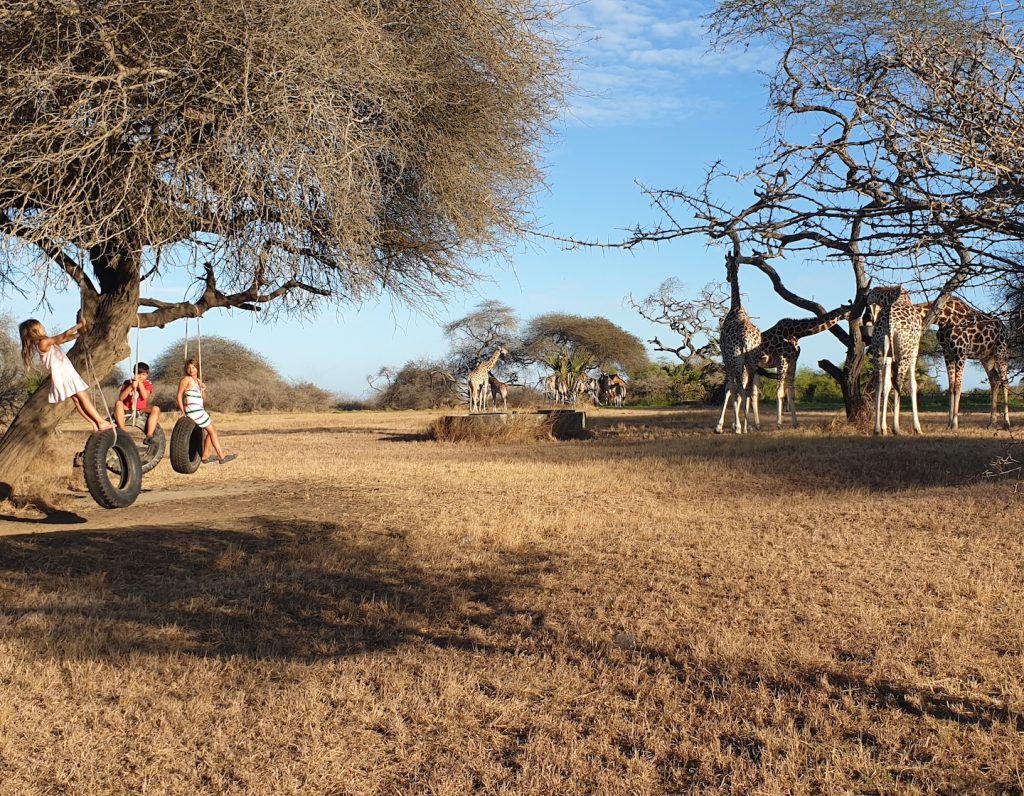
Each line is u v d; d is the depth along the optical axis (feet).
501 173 33.71
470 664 16.79
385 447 67.41
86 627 18.95
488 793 11.89
